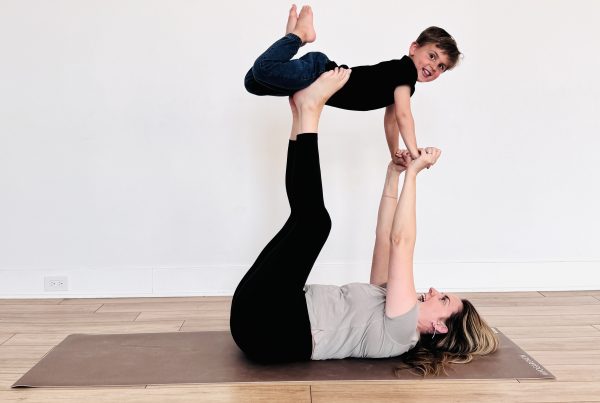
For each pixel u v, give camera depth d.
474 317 2.50
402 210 2.35
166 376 2.30
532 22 3.61
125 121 3.58
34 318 3.18
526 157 3.70
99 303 3.51
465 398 2.12
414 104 3.65
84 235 3.63
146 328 2.97
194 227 3.66
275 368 2.38
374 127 3.65
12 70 3.52
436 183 3.70
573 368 2.42
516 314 3.22
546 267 3.75
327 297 2.45
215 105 3.59
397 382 2.24
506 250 3.74
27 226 3.61
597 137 3.69
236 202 3.65
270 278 2.28
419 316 2.44
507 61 3.63
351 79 2.42
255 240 3.68
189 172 3.63
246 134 3.62
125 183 3.61
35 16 3.50
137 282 3.66
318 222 2.28
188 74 3.57
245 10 3.54
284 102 3.60
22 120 3.55
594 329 2.95
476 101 3.65
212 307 3.39
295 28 2.34
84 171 3.59
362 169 3.67
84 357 2.51
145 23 3.53
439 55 2.47
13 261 3.62
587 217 3.73
